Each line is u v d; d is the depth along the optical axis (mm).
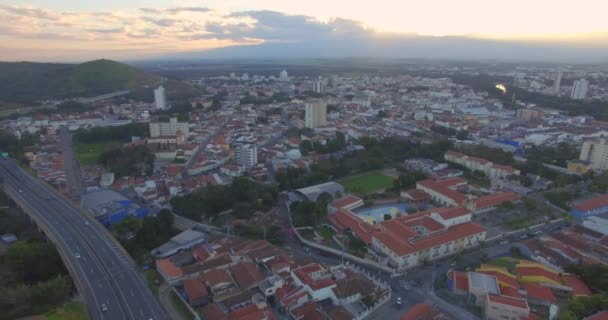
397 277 178250
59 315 147625
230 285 165000
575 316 135500
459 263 189375
